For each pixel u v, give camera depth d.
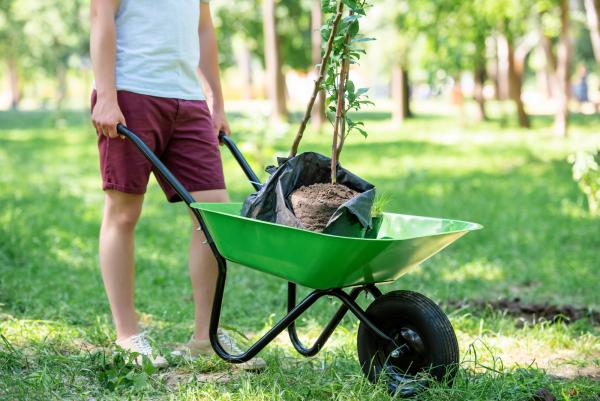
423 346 3.47
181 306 5.67
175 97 4.06
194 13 4.16
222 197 4.20
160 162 3.76
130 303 4.22
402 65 27.97
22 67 58.56
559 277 6.77
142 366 3.92
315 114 26.11
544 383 3.82
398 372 3.62
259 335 4.98
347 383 3.75
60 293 5.85
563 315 5.47
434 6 21.23
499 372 3.79
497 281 6.75
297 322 5.21
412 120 34.38
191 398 3.57
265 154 12.43
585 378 4.03
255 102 12.59
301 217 3.43
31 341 4.53
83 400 3.62
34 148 21.11
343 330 4.88
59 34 39.53
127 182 4.02
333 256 3.20
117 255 4.17
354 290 3.78
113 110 3.89
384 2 26.28
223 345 4.24
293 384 3.84
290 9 32.12
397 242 3.18
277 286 6.32
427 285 6.41
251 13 31.88
